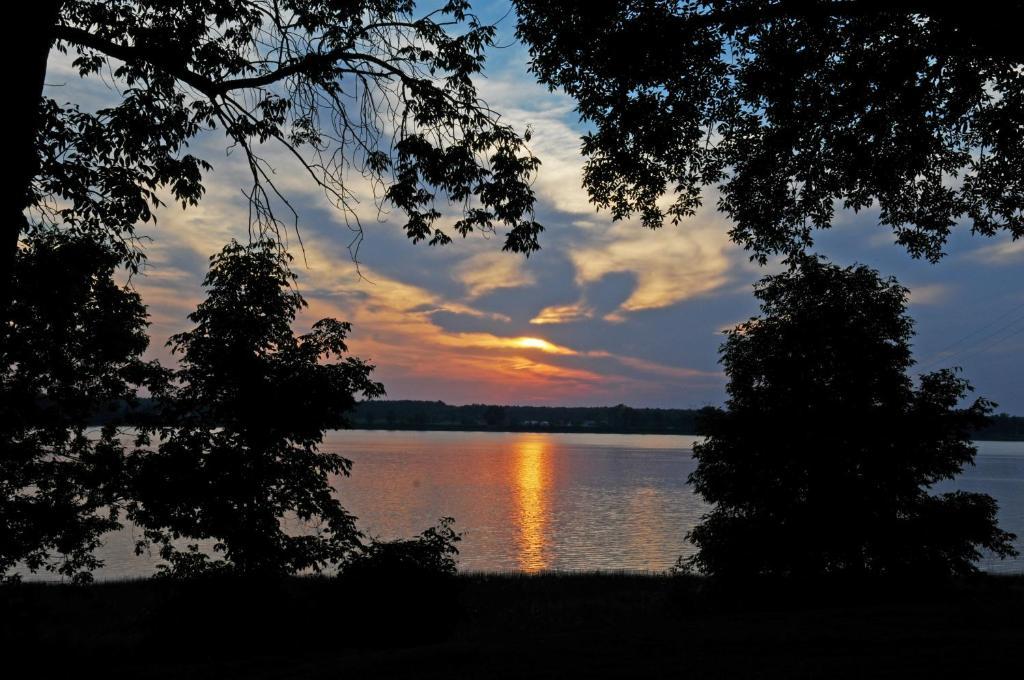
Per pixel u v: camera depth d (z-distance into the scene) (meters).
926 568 17.56
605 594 25.95
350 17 10.31
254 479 15.38
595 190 14.19
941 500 18.53
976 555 18.12
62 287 14.48
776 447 18.42
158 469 15.01
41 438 15.07
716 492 19.34
